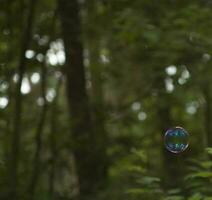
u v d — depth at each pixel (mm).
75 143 7715
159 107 9609
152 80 8258
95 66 9336
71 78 8117
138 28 7059
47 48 7848
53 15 8000
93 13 8133
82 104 8031
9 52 7523
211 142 9000
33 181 7375
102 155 7715
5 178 7062
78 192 7613
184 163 7750
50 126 8414
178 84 8219
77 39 7941
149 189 4680
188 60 7730
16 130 7484
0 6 7445
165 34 7020
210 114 11109
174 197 4332
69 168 8102
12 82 7809
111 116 8219
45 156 8461
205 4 7848
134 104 9742
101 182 7391
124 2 7746
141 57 8133
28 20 7387
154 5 7422
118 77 9352
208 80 8461
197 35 7219
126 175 7027
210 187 4734
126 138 8055
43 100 8094
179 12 7211
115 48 8609
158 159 9203
